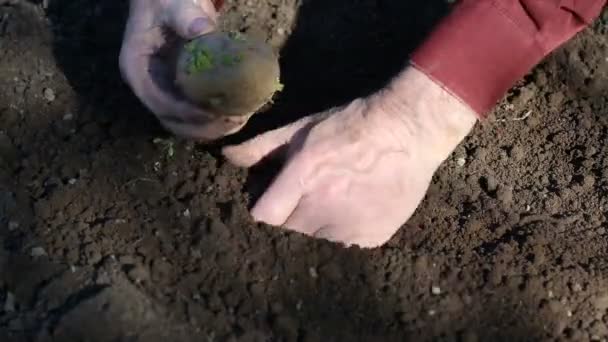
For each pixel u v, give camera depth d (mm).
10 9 687
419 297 549
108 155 603
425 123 567
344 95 700
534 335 542
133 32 589
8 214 561
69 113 631
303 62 719
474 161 668
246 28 719
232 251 546
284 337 520
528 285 561
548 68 713
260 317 526
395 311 540
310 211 559
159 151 607
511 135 689
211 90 513
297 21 730
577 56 715
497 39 552
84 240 545
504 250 585
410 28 739
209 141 629
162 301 521
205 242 548
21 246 541
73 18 700
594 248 600
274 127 671
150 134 619
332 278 546
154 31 582
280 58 719
